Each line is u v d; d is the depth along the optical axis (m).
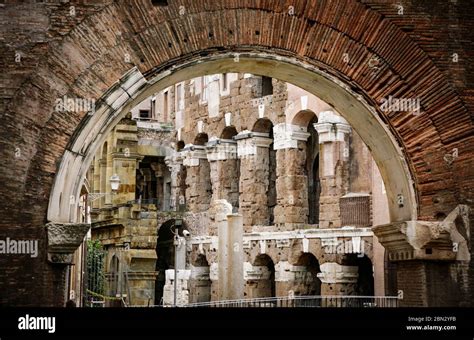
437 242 24.70
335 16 24.52
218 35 23.73
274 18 24.16
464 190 24.84
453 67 25.06
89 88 22.44
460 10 25.30
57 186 21.89
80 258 44.25
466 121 25.00
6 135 21.56
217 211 40.69
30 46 22.06
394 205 25.97
